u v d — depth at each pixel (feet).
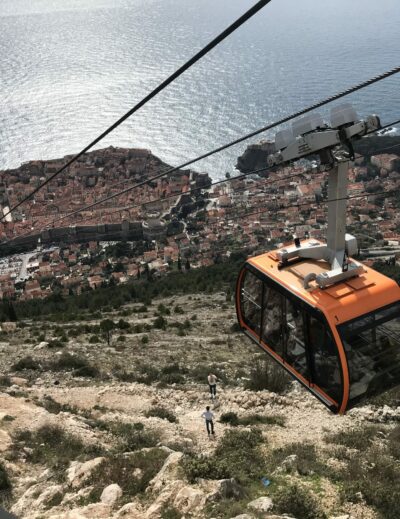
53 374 90.74
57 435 58.85
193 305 183.01
